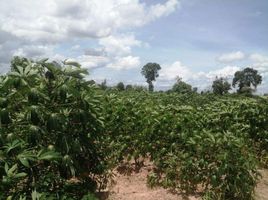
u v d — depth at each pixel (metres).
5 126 4.13
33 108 4.02
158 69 53.28
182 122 7.42
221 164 6.09
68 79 4.50
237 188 6.18
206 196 6.27
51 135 4.44
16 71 4.45
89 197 4.27
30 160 3.88
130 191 6.89
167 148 7.41
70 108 4.66
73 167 4.54
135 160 8.00
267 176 8.48
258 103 10.42
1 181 3.55
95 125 4.99
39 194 3.66
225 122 9.20
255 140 9.80
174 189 6.82
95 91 5.57
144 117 8.04
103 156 5.71
